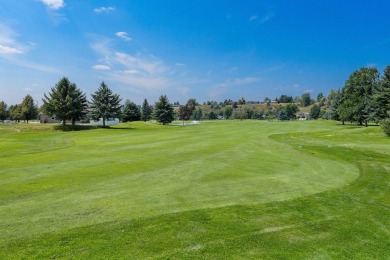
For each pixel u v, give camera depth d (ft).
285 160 53.01
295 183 34.40
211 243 18.01
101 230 19.22
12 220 20.84
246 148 70.49
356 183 35.22
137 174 37.91
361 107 189.37
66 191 28.99
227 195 28.43
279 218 22.61
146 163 46.83
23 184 31.73
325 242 18.92
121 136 112.78
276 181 35.19
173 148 68.59
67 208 23.61
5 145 75.77
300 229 20.76
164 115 260.83
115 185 31.76
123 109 311.27
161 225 20.31
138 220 21.07
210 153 60.08
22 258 15.51
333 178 38.14
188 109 355.56
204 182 33.88
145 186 31.48
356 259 16.94
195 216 22.21
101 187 30.78
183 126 220.23
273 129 156.35
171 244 17.65
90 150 64.95
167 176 36.94
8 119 384.27
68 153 59.36
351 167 46.91
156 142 84.07
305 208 25.16
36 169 40.83
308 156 58.95
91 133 137.69
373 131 118.83
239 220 21.80
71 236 18.24
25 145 76.69
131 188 30.50
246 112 488.85
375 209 25.50
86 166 43.65
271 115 476.54
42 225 19.93
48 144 80.28
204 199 26.84
